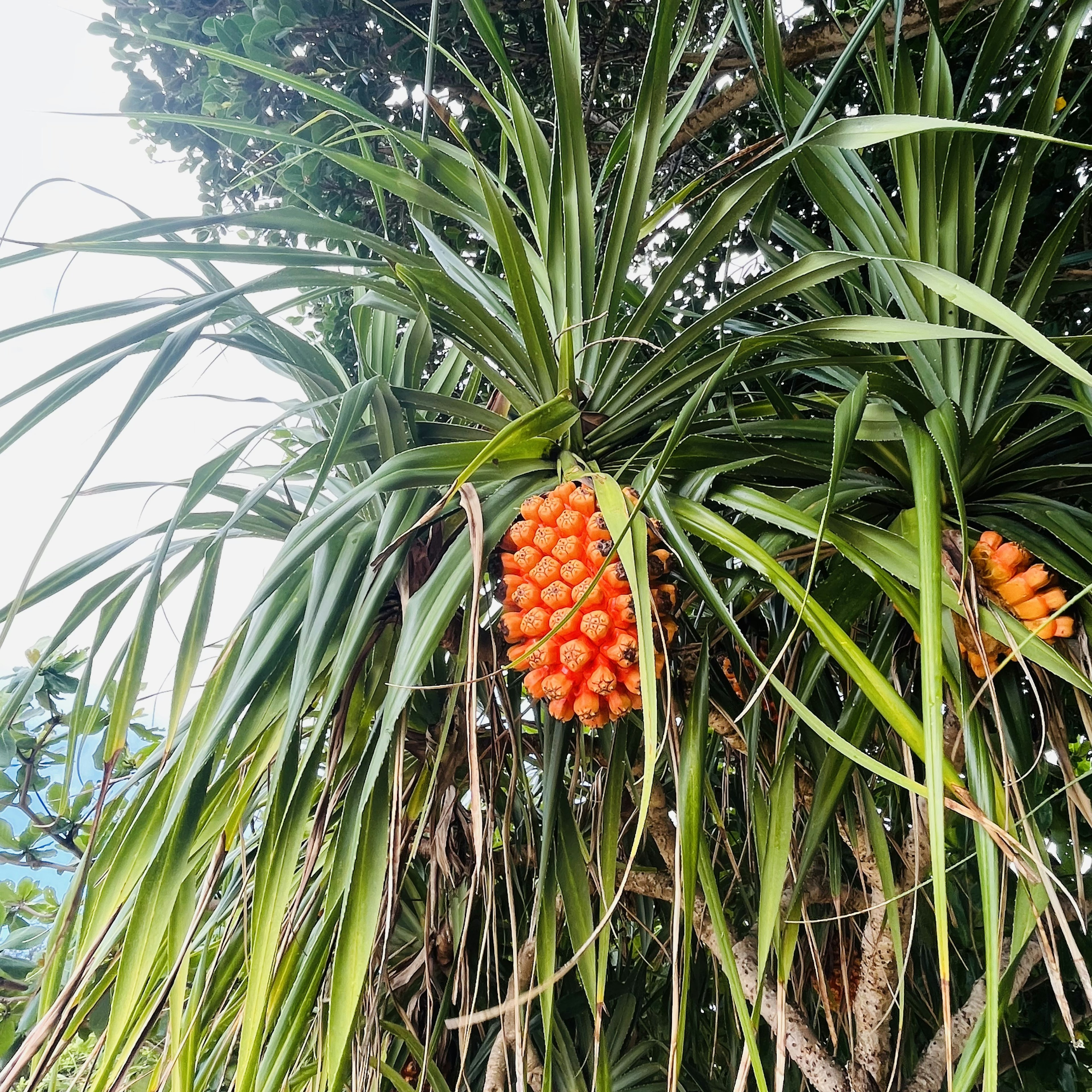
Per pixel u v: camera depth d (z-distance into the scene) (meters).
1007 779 0.76
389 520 0.84
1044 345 0.71
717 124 1.89
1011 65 1.44
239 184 1.12
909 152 0.97
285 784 0.82
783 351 1.18
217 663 0.86
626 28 1.84
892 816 1.11
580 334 0.98
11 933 1.55
